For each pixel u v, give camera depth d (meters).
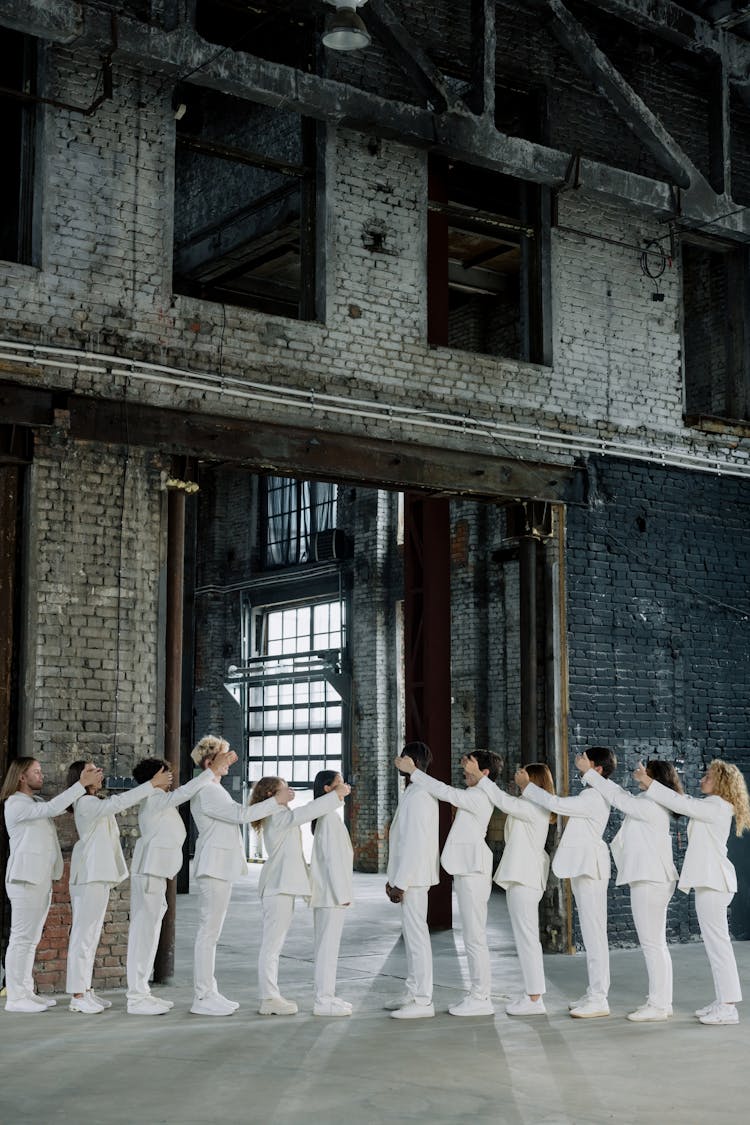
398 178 10.59
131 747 8.85
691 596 11.90
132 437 9.01
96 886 7.63
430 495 10.95
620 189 11.29
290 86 9.48
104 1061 6.14
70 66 8.99
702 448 12.15
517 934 7.61
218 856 7.57
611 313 11.69
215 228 13.15
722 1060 6.25
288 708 20.95
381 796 18.42
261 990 7.51
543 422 11.15
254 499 21.98
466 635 16.72
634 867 7.54
